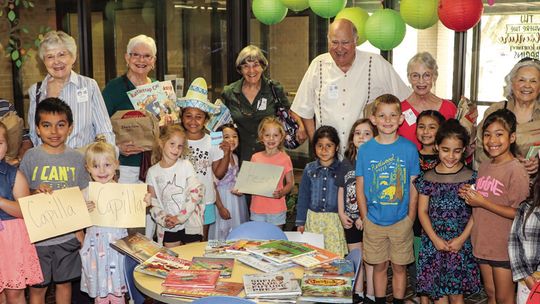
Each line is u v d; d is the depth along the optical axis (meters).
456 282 3.50
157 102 4.18
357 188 3.80
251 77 4.48
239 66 4.48
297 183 6.44
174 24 6.55
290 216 5.43
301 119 4.64
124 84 4.18
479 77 5.55
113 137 3.85
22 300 3.46
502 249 3.33
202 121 4.16
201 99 4.13
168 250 3.18
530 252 2.87
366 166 3.75
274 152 4.32
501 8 5.44
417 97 4.15
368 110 4.18
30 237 3.11
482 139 3.47
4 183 3.26
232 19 5.62
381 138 3.74
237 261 3.07
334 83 4.37
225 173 4.36
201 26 6.35
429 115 3.85
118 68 6.88
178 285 2.70
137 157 4.08
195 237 3.89
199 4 6.30
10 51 5.74
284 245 3.24
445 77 5.66
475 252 3.42
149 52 4.13
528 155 3.54
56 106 3.41
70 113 3.50
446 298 3.61
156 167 3.82
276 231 3.51
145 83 4.25
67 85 3.74
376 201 3.71
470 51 5.55
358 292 4.04
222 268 2.92
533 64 3.62
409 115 4.12
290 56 6.62
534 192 2.87
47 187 3.23
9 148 3.67
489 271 3.46
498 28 5.49
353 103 4.34
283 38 6.59
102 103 3.87
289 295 2.60
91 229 3.42
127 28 6.81
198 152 4.19
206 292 2.65
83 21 5.20
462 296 3.57
